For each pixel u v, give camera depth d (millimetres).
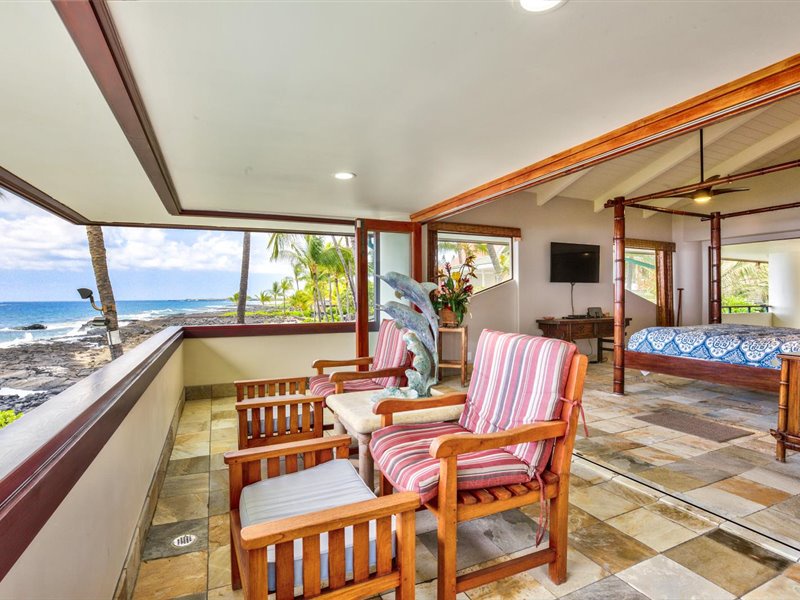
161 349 2842
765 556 1800
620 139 2365
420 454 1749
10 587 772
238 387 2965
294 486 1556
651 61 1687
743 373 3982
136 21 1312
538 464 1644
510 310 6398
